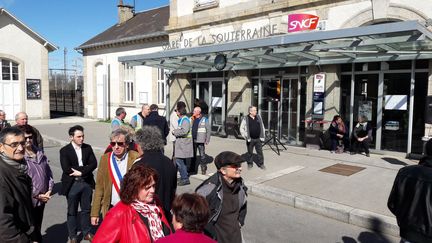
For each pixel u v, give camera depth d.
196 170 9.30
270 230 5.73
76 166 4.89
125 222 2.64
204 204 2.30
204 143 8.95
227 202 3.33
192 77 17.03
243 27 14.41
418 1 9.88
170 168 3.89
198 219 2.23
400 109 10.56
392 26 7.64
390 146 10.84
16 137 3.16
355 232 5.72
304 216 6.43
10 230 2.96
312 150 11.74
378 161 9.96
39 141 6.20
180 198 2.33
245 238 5.40
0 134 3.18
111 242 2.61
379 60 10.45
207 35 15.82
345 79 11.72
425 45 9.11
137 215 2.68
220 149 12.16
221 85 15.66
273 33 13.18
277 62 12.90
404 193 3.26
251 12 13.91
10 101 23.06
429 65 9.80
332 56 11.38
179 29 17.22
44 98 24.36
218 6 15.37
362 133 10.68
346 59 11.06
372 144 11.21
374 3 10.66
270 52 11.04
